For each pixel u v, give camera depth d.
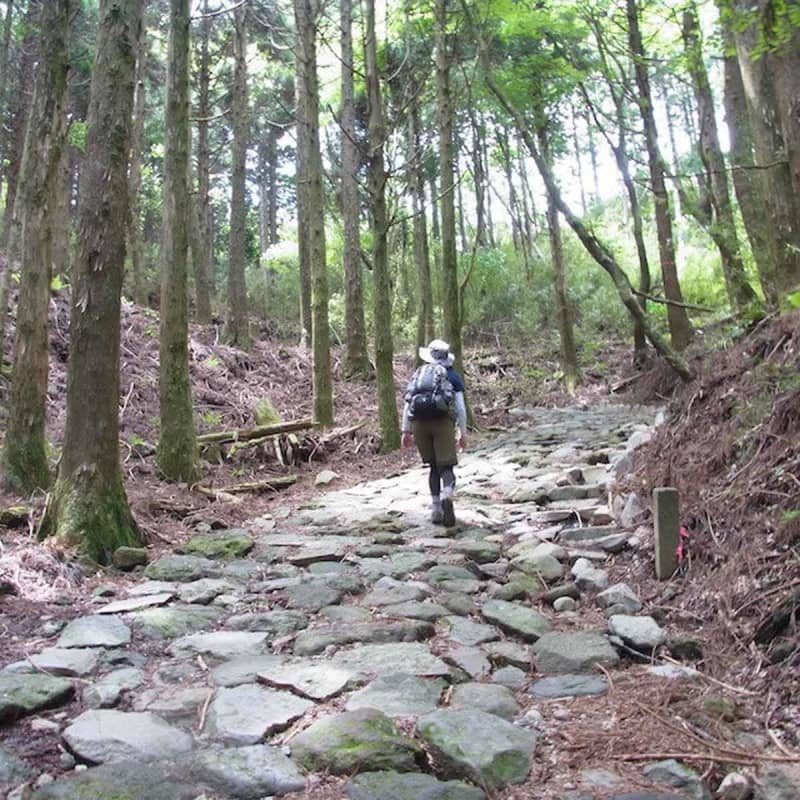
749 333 7.59
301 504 8.95
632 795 2.71
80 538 5.83
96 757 2.97
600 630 4.48
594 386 18.45
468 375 19.91
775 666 3.58
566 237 26.98
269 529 7.58
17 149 16.78
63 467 6.08
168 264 9.03
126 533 6.18
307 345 19.17
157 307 20.23
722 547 4.84
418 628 4.46
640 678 3.76
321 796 2.75
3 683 3.54
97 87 6.00
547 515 7.08
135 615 4.71
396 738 3.06
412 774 2.86
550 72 15.86
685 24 10.91
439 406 7.22
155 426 11.27
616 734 3.18
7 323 12.60
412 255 25.64
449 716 3.27
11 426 7.43
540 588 5.39
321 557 6.23
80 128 16.92
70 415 6.07
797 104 5.72
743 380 6.38
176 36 8.94
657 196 11.95
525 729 3.23
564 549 6.05
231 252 17.25
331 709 3.45
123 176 6.12
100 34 6.04
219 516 7.94
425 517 7.77
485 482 9.27
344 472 11.10
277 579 5.68
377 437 12.56
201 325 18.08
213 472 10.23
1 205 21.53
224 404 13.31
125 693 3.61
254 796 2.75
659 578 5.09
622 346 22.05
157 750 3.03
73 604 4.96
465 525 7.32
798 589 3.84
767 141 7.11
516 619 4.64
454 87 15.76
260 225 37.91
